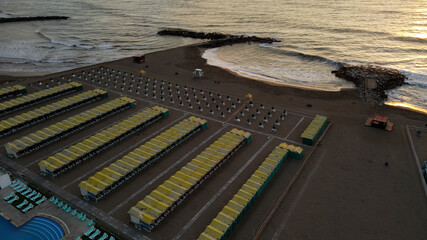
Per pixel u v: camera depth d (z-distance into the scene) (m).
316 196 42.78
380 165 48.97
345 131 58.94
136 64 98.44
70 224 38.28
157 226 38.00
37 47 129.38
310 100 72.69
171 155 51.81
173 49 117.44
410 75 90.31
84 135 58.38
